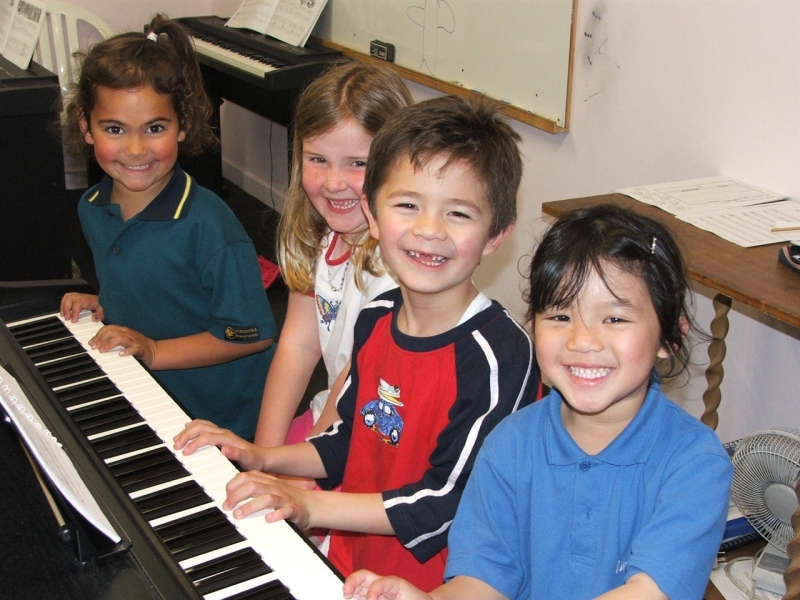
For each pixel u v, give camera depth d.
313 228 1.62
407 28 3.08
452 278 1.21
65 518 0.99
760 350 2.13
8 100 2.71
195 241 1.76
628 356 0.99
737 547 1.70
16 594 0.94
